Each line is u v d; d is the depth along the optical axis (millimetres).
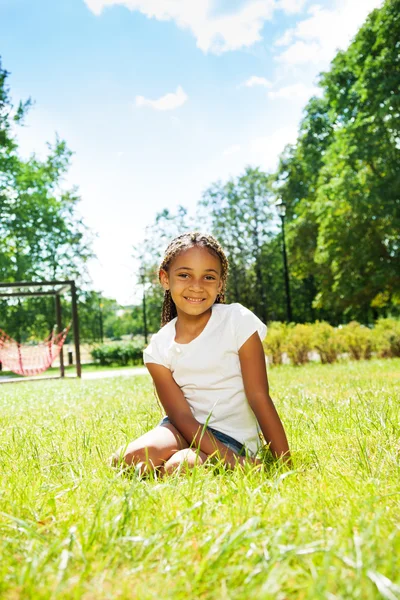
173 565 1433
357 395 5184
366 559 1370
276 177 38719
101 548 1546
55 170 35938
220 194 44344
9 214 32406
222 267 3223
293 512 1805
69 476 2518
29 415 5402
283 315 45750
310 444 3055
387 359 13672
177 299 3053
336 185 24938
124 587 1305
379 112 22453
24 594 1274
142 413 4566
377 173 24125
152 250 44875
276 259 43719
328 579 1289
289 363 14914
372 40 24047
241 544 1529
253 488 2125
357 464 2504
